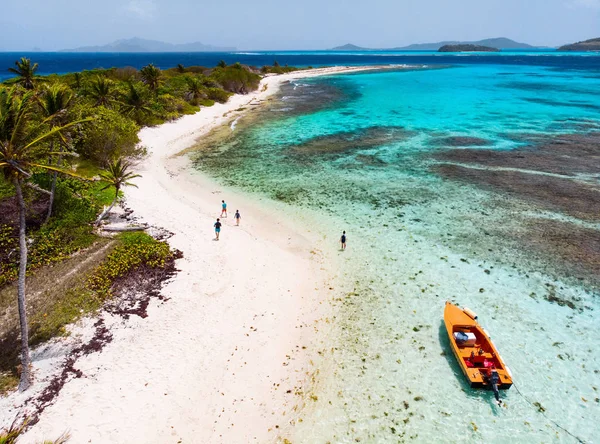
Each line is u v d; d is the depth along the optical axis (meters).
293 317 20.97
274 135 57.84
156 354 18.03
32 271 22.98
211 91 83.25
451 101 86.31
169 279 23.30
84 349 17.94
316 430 15.15
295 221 31.22
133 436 14.50
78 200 29.61
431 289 23.17
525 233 28.83
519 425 15.43
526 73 156.75
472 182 38.38
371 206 33.69
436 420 15.57
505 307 21.67
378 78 142.38
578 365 18.08
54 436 14.11
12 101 14.97
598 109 73.44
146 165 42.94
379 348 19.02
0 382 16.02
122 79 79.56
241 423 15.34
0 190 26.53
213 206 33.91
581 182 37.59
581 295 22.52
